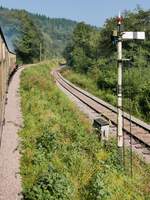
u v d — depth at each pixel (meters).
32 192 9.80
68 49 109.06
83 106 31.06
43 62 111.19
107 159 13.34
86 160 13.00
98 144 15.88
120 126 13.45
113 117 25.62
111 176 11.48
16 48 105.88
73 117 22.34
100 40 67.62
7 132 16.81
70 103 28.73
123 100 31.02
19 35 108.31
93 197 9.85
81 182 11.08
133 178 12.41
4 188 10.61
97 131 17.83
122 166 13.05
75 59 81.94
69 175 11.53
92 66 63.25
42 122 18.69
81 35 90.50
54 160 12.66
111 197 9.86
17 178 11.38
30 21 128.25
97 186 10.01
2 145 14.67
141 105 29.70
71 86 50.56
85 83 53.06
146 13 59.47
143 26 58.31
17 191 10.48
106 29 64.00
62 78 67.69
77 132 17.12
